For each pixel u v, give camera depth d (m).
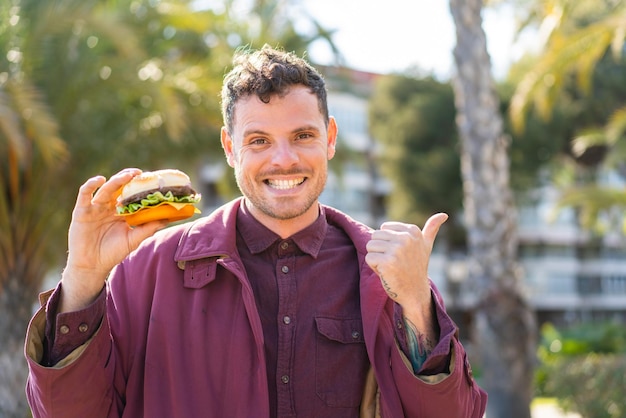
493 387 9.59
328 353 2.27
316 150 2.29
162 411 2.21
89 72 8.29
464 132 10.02
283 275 2.34
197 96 9.46
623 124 14.44
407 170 29.89
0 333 8.49
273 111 2.26
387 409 2.19
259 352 2.19
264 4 12.78
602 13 15.96
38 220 8.73
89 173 9.08
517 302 9.70
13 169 8.41
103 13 8.06
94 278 2.12
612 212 22.89
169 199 2.20
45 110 7.77
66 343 2.09
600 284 43.47
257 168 2.27
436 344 2.21
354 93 39.62
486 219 9.78
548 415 12.50
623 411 10.73
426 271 2.19
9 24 7.94
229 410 2.20
